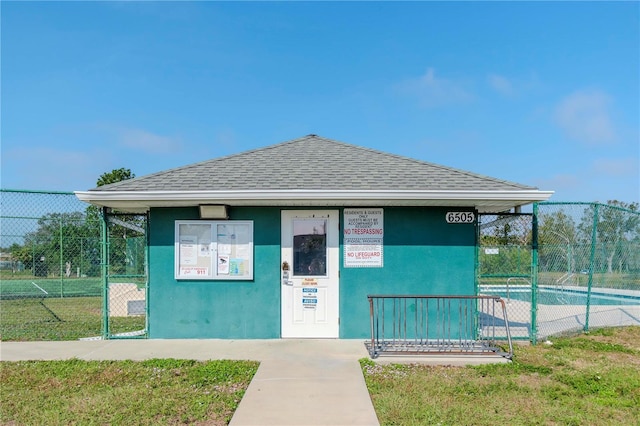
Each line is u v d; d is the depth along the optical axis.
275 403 5.17
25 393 5.52
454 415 4.88
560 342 8.33
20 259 16.12
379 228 8.36
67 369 6.41
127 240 16.55
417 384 5.86
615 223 13.44
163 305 8.34
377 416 4.83
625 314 12.18
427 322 7.85
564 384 6.04
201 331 8.30
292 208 8.40
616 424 4.77
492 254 9.86
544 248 14.24
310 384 5.82
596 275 14.03
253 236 8.38
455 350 7.25
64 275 16.72
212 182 8.09
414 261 8.32
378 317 8.26
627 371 6.64
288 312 8.34
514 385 5.88
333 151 9.77
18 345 7.93
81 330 9.67
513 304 14.02
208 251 8.36
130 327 10.16
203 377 6.07
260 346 7.73
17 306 14.10
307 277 8.36
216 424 4.63
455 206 8.39
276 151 9.75
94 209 15.59
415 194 7.63
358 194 7.64
